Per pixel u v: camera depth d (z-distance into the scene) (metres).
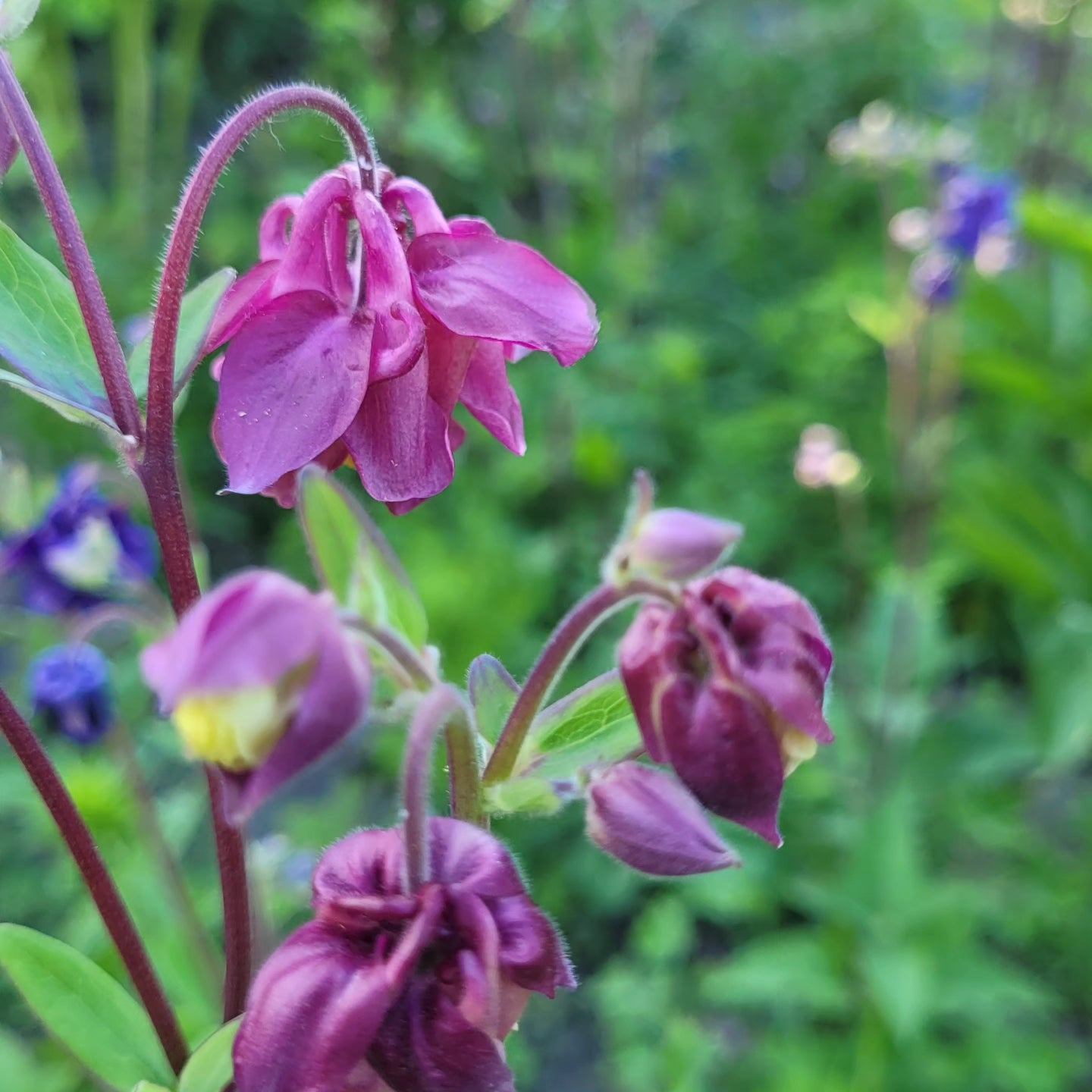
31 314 0.17
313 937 0.14
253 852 0.31
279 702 0.12
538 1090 0.48
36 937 0.18
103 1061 0.18
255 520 0.72
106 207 0.75
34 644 0.43
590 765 0.16
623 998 0.45
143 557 0.34
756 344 0.79
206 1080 0.17
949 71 0.96
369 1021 0.13
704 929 0.55
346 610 0.14
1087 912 0.50
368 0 0.69
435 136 0.64
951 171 0.56
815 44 0.95
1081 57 0.84
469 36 0.75
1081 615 0.58
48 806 0.17
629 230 0.78
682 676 0.14
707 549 0.14
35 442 0.68
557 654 0.15
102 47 0.86
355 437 0.15
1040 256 0.66
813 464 0.53
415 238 0.16
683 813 0.15
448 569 0.56
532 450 0.64
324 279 0.16
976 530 0.59
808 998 0.44
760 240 0.87
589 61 0.78
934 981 0.43
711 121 0.94
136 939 0.17
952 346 0.59
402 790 0.13
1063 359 0.63
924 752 0.53
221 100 0.85
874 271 0.75
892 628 0.54
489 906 0.14
